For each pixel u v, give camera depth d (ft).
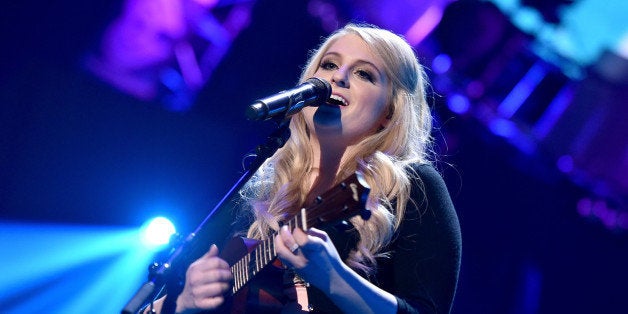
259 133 36.73
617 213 32.89
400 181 11.69
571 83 31.60
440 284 10.84
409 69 13.39
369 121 12.79
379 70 13.01
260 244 11.17
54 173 36.29
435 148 34.47
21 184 35.88
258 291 11.59
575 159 32.24
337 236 11.54
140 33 37.04
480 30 32.27
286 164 14.01
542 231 34.99
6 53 36.01
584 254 34.63
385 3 33.40
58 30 36.42
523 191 34.88
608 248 34.19
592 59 30.78
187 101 37.11
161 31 37.06
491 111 32.96
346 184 9.42
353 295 9.84
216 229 14.15
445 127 34.30
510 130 32.96
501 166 34.76
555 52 31.37
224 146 36.91
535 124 32.63
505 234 35.45
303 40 35.86
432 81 33.17
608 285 34.42
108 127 36.88
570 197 33.91
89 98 36.91
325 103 12.59
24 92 36.11
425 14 32.86
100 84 37.01
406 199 11.55
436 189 11.68
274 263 11.89
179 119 37.14
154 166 36.91
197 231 12.03
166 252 12.03
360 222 11.37
